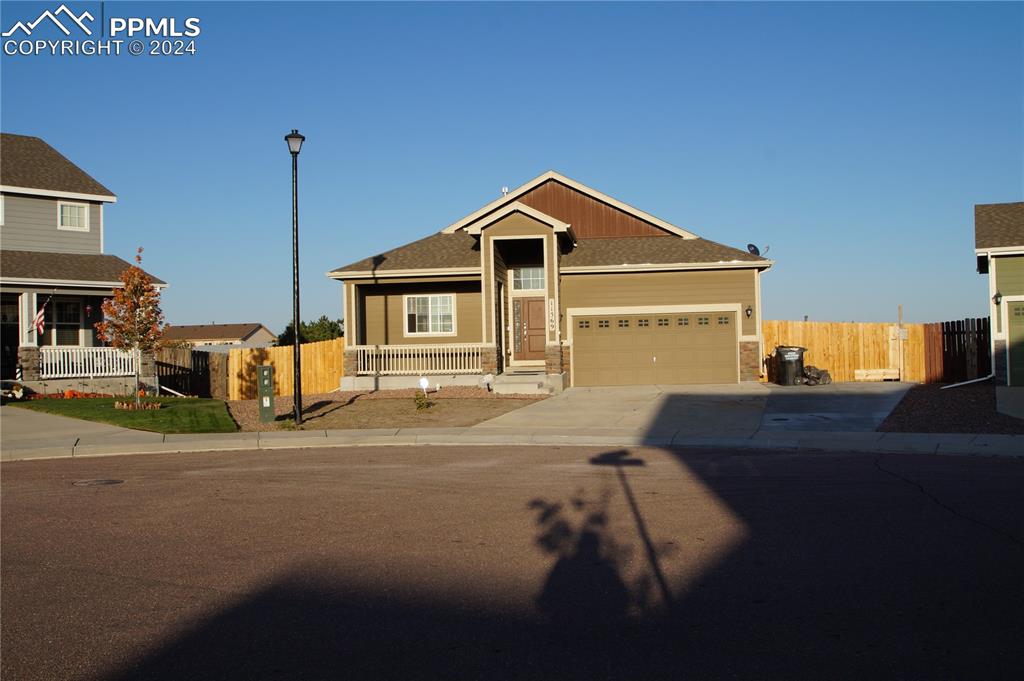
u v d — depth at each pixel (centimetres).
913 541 812
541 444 1622
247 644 582
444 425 1861
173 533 909
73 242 2972
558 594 678
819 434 1608
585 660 542
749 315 2697
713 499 1034
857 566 736
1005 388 2275
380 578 731
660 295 2720
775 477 1184
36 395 2588
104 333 2228
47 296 2775
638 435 1658
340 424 1930
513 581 716
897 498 1016
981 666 520
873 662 529
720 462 1338
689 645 564
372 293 2927
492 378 2519
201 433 1817
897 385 2592
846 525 883
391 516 974
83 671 541
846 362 2855
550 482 1178
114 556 818
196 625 622
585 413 2006
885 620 603
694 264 2689
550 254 2591
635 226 3016
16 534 914
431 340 2900
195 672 535
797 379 2611
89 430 1861
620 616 624
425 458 1451
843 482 1131
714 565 750
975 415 1788
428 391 2561
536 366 2833
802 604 641
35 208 2895
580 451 1506
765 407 2045
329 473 1302
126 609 661
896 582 689
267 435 1767
